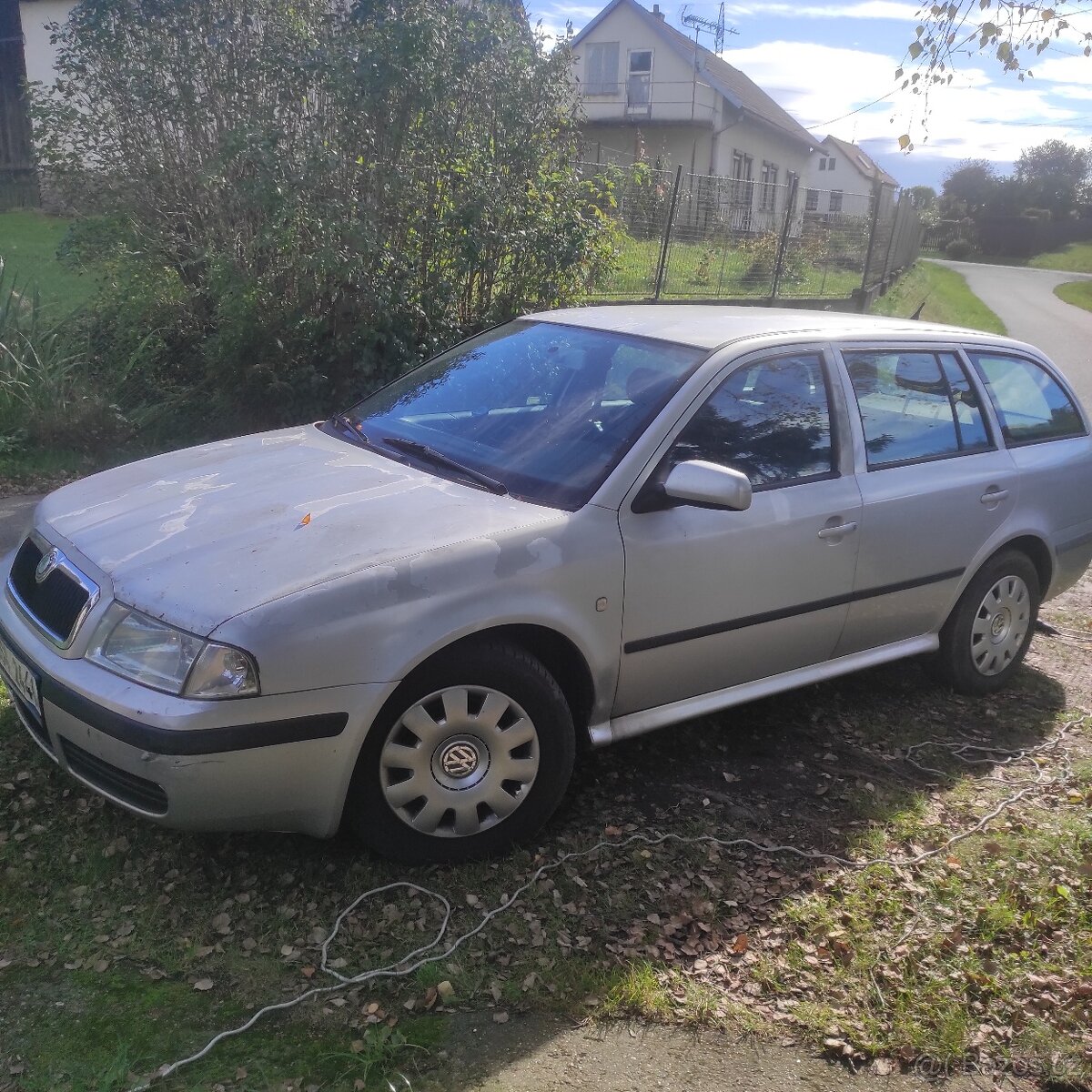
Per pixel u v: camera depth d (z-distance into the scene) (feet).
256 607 9.62
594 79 116.47
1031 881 11.76
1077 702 17.04
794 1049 9.18
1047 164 238.27
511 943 10.16
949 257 232.53
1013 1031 9.55
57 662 10.23
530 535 11.03
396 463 12.77
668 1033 9.24
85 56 29.40
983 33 18.72
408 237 28.07
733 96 112.57
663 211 41.47
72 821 11.49
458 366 15.08
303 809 10.11
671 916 10.74
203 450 13.87
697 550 12.23
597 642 11.60
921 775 14.11
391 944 10.04
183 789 9.48
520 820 11.43
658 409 12.44
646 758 13.87
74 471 26.27
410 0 27.14
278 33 28.30
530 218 28.91
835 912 10.97
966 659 16.39
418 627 10.21
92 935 9.91
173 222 30.32
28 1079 8.29
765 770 13.87
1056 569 17.42
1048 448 17.13
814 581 13.58
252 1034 8.89
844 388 14.24
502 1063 8.77
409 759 10.65
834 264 60.08
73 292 35.78
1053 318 90.99
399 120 26.86
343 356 27.58
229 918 10.21
